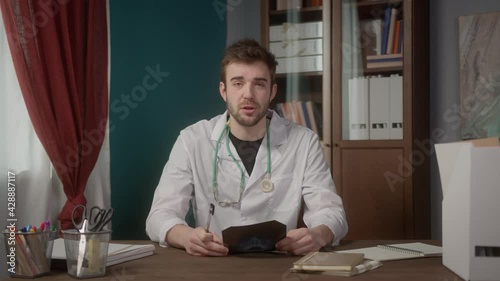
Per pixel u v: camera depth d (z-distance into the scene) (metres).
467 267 1.23
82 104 2.63
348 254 1.45
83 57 2.65
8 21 2.29
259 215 2.10
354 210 3.46
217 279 1.29
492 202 1.21
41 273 1.34
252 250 1.62
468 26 3.51
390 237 3.39
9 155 2.38
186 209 2.09
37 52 2.40
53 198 2.61
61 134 2.49
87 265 1.31
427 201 3.55
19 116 2.42
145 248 1.61
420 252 1.58
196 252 1.63
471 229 1.22
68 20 2.58
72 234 1.32
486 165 1.21
